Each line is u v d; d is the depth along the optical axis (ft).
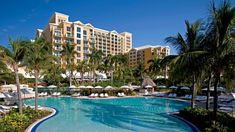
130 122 51.93
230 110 60.18
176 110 71.56
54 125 48.19
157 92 139.85
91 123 51.06
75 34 280.31
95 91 124.57
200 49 45.24
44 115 58.29
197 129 42.32
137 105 87.04
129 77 204.85
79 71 191.83
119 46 427.33
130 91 129.59
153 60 185.26
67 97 117.50
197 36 53.93
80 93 126.62
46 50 61.05
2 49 46.11
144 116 60.29
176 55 57.72
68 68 169.78
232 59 36.50
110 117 58.90
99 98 111.14
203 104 80.48
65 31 276.41
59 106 82.79
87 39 292.61
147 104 90.43
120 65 209.77
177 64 49.34
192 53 42.86
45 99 109.50
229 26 38.01
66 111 69.36
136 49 422.41
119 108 77.56
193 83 55.47
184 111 55.57
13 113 49.24
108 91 124.26
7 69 55.21
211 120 40.27
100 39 387.75
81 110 72.13
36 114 54.85
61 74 178.91
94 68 197.36
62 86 157.79
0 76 57.72
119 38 426.92
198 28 53.88
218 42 39.17
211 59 40.83
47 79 164.25
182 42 57.36
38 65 59.11
